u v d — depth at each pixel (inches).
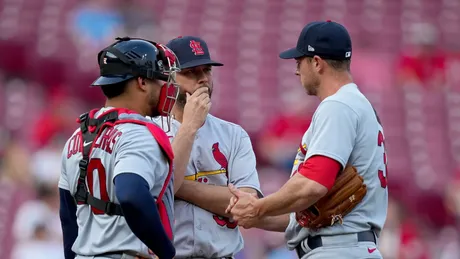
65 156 678.5
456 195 1998.0
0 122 2171.5
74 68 2410.2
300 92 2331.4
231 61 2536.9
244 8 2746.1
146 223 608.1
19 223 1630.2
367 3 2795.3
